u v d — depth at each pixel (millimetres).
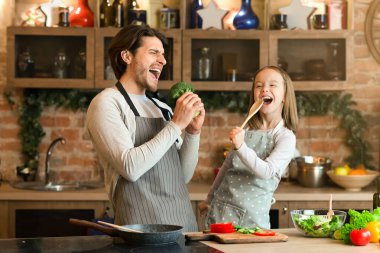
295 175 4895
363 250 2244
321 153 5172
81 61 4762
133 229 2424
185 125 2750
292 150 3230
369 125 5145
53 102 5074
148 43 2906
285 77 3340
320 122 5164
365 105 5141
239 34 4793
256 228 2518
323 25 4871
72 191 4527
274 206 4484
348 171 4695
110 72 4770
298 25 5000
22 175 4961
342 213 2576
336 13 4957
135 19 4863
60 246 2260
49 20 4980
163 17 4871
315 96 5152
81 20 4828
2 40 5043
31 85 4746
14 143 5109
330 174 4684
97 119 2744
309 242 2387
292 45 4828
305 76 4820
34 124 5059
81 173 5137
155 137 2711
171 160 2881
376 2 5125
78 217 4492
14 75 4738
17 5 5055
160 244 2307
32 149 5051
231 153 3307
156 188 2805
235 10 5172
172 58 4777
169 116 3082
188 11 4957
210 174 5156
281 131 3273
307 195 4457
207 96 5094
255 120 3369
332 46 4812
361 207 4484
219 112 5156
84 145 5137
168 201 2811
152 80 2930
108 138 2711
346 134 5145
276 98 3266
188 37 4773
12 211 4473
